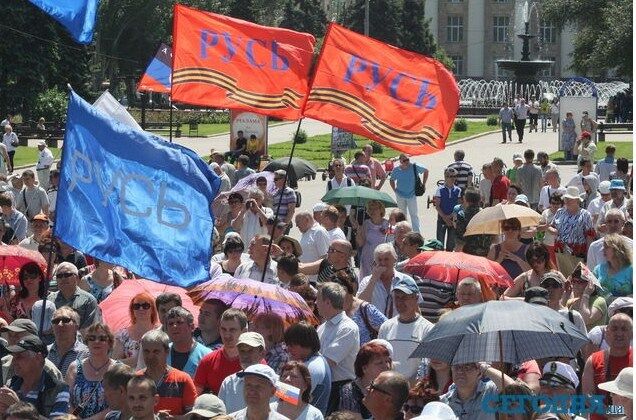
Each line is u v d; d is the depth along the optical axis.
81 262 22.47
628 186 34.88
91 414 14.95
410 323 16.14
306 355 14.80
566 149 65.75
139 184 15.50
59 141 80.25
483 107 115.06
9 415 12.53
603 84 129.88
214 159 36.81
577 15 107.38
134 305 16.67
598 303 18.50
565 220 26.47
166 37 130.62
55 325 15.77
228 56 21.34
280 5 150.62
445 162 65.25
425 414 11.72
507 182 34.84
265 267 19.45
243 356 14.22
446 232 34.72
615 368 15.10
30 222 29.38
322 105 20.02
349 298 17.33
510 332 13.02
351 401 15.04
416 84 19.92
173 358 15.55
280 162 36.12
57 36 94.50
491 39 176.75
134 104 117.00
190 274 15.80
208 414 12.70
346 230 29.81
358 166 36.12
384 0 137.12
